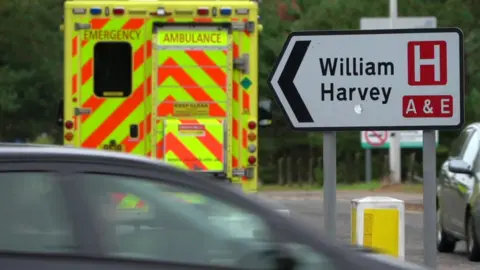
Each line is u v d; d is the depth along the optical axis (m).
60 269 16.02
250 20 44.62
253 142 44.59
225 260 16.44
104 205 16.44
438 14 133.12
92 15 44.50
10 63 144.88
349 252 16.89
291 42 27.28
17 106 141.62
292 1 153.50
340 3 136.00
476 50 131.25
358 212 31.98
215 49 44.53
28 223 16.25
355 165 135.62
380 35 27.25
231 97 44.56
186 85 44.50
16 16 142.88
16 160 16.50
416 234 56.66
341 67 27.25
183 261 16.38
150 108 44.50
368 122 27.23
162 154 44.41
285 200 81.00
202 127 44.41
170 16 44.50
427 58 27.23
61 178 16.47
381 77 27.23
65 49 44.47
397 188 96.31
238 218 16.64
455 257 48.09
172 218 16.56
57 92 147.50
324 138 27.45
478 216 43.94
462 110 27.16
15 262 15.99
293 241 16.62
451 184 48.66
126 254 16.27
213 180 17.22
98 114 44.50
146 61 44.56
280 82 27.25
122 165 16.69
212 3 44.50
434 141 27.23
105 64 44.69
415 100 27.20
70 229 16.25
